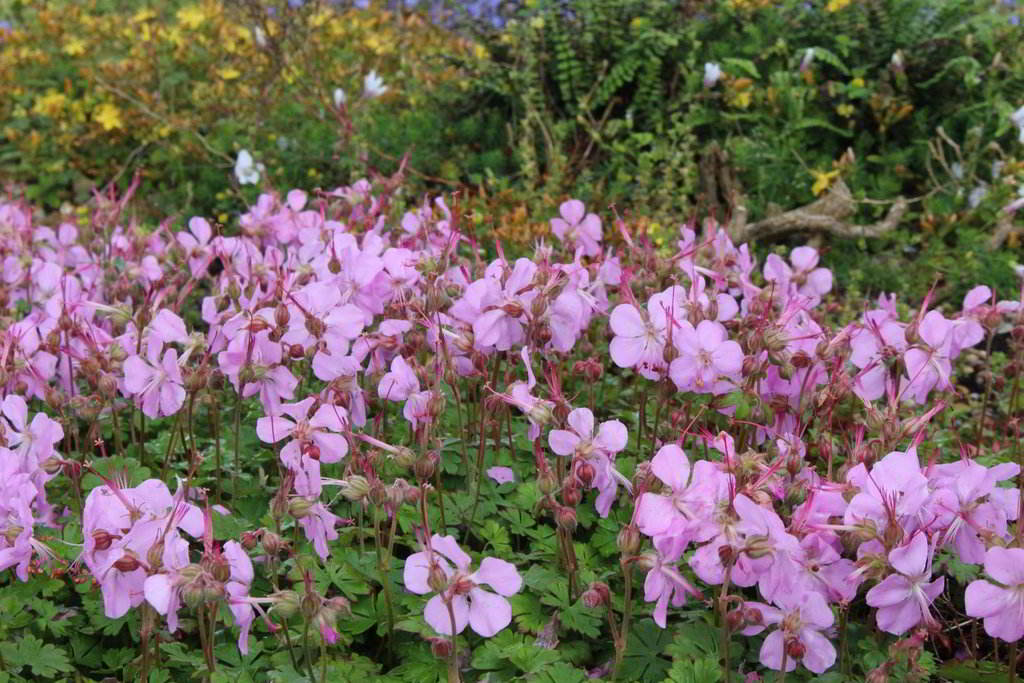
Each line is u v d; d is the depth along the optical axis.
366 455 2.83
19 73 8.95
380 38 9.05
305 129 7.69
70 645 2.83
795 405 3.24
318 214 4.62
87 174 8.45
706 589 2.88
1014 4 7.48
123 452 3.45
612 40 7.32
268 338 2.98
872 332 3.18
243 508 3.20
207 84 8.57
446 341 3.11
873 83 7.06
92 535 2.23
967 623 3.03
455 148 7.25
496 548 2.96
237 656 2.65
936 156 6.66
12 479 2.48
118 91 8.04
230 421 3.77
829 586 2.32
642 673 2.67
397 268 3.28
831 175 6.45
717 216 6.55
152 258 4.17
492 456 3.31
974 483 2.38
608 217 6.10
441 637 2.50
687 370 2.95
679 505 2.25
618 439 2.52
